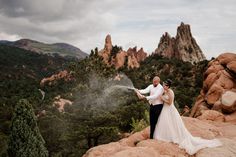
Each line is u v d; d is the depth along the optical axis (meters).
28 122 19.75
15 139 19.52
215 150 7.51
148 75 116.56
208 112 12.61
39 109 55.75
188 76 112.44
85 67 66.62
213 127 10.08
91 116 43.44
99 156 7.19
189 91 79.19
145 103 43.88
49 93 93.94
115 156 6.57
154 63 140.12
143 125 18.78
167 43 183.88
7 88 133.38
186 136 7.96
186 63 135.88
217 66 15.39
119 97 47.50
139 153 6.71
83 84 58.19
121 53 144.12
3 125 63.41
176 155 7.38
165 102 8.22
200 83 94.19
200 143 7.86
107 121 41.09
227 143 8.03
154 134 8.35
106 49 147.88
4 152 36.09
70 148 39.94
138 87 88.88
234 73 14.57
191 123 10.02
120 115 43.25
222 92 14.13
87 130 38.22
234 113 12.80
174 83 99.62
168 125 8.16
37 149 19.78
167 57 169.00
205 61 119.62
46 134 39.00
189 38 184.62
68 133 39.44
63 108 51.91
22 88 129.38
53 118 40.88
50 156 38.56
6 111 75.69
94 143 40.03
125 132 42.31
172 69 126.62
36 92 105.31
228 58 15.12
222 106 13.05
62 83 104.69
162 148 7.57
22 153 19.31
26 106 19.84
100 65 71.50
